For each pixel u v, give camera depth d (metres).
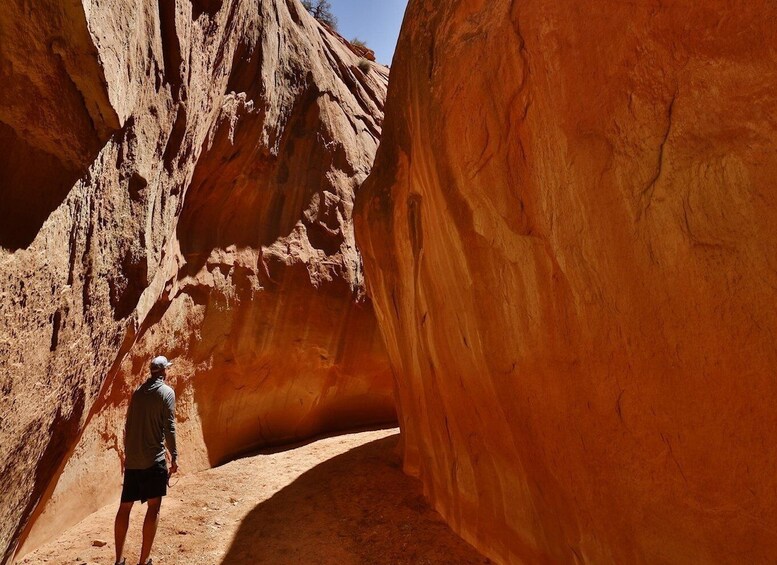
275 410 7.84
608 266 1.97
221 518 4.53
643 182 1.77
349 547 3.81
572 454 2.38
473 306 3.10
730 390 1.55
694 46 1.57
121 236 3.45
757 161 1.41
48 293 2.59
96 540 3.85
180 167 4.90
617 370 2.01
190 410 6.27
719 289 1.54
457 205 3.06
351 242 9.33
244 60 7.44
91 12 2.37
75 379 3.19
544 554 2.83
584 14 1.99
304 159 9.04
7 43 2.15
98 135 2.82
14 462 2.61
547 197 2.28
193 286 6.54
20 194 2.37
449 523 4.05
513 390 2.81
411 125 3.99
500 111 2.55
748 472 1.53
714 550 1.68
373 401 9.36
